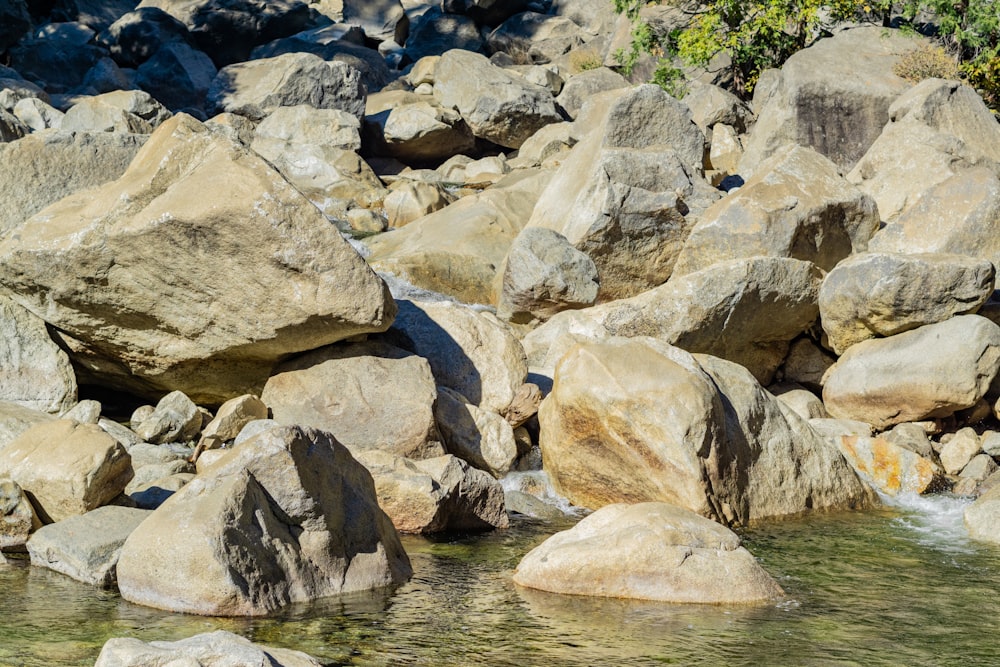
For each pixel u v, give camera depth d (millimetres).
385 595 7578
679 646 6586
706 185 17250
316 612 7121
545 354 13859
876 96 23375
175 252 10984
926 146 17422
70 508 8477
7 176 14211
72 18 38281
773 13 26609
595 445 10508
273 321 11086
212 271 11016
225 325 11250
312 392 11273
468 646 6512
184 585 7027
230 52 37625
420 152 28422
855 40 25031
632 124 18109
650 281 16406
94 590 7453
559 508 10688
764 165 16078
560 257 15328
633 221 16016
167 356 11617
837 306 13852
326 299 10938
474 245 17844
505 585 7922
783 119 23359
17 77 29969
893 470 11828
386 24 43188
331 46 36281
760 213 15062
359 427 11062
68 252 11109
